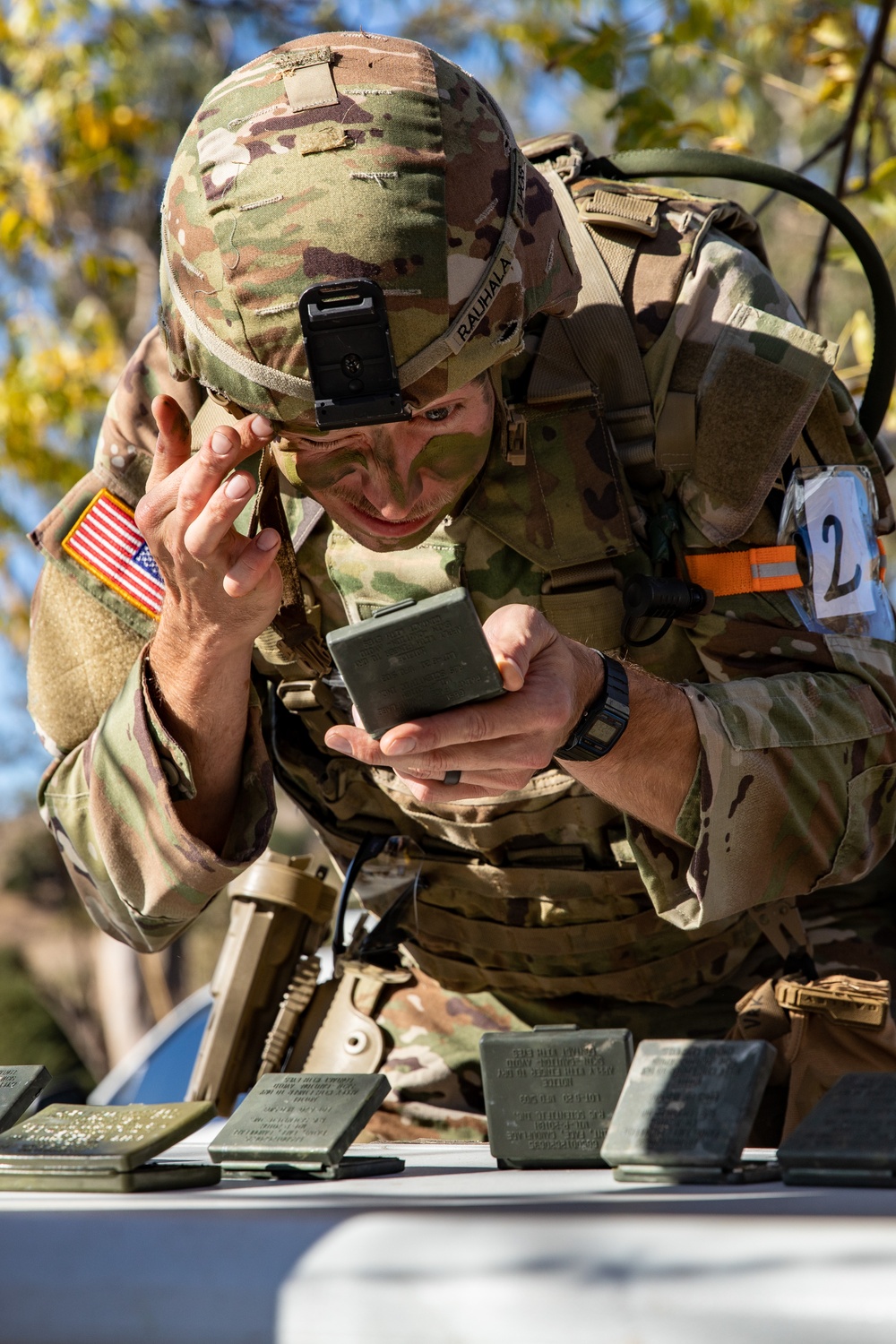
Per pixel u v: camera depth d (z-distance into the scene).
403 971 2.83
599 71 5.54
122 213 13.37
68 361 11.16
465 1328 0.92
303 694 2.46
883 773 2.30
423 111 1.93
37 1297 1.03
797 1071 2.39
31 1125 1.62
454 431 2.00
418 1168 1.72
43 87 11.18
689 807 2.04
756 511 2.21
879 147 7.83
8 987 19.02
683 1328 0.89
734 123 8.28
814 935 2.59
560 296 2.10
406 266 1.85
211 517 1.89
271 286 1.87
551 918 2.52
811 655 2.26
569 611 2.24
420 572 2.26
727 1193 1.30
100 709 2.54
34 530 2.57
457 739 1.69
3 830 27.78
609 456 2.21
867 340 6.62
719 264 2.32
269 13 11.34
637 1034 2.66
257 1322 0.97
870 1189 1.32
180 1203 1.28
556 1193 1.35
